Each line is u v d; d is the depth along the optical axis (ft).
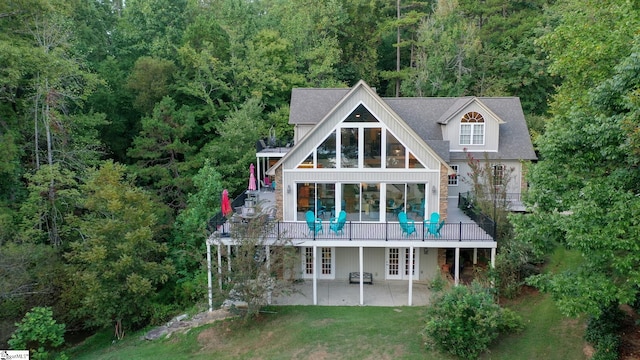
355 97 67.10
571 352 46.85
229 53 125.80
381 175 68.95
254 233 58.95
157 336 63.00
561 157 43.24
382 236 65.41
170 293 77.00
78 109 105.81
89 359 60.49
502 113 102.58
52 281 67.05
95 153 96.27
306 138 68.13
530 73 137.69
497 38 148.46
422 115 100.01
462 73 144.66
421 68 147.02
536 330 52.16
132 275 64.69
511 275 61.36
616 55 53.93
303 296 67.15
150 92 109.81
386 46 173.78
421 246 63.26
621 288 37.96
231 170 99.50
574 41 61.46
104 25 134.10
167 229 87.35
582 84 62.23
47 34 82.53
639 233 34.91
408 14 159.53
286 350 53.26
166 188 100.48
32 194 76.18
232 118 105.50
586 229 37.19
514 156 94.94
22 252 62.90
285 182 69.92
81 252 67.00
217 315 63.93
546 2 150.41
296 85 132.57
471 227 65.46
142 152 98.53
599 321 46.91
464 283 68.28
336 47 151.33
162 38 128.06
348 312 61.52
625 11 55.16
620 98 39.52
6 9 76.79
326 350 52.21
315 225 64.80
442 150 85.51
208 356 54.65
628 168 39.45
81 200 77.20
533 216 44.32
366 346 52.31
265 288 59.06
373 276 73.61
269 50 128.47
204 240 80.84
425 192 69.00
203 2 162.61
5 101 86.63
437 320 49.67
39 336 59.26
